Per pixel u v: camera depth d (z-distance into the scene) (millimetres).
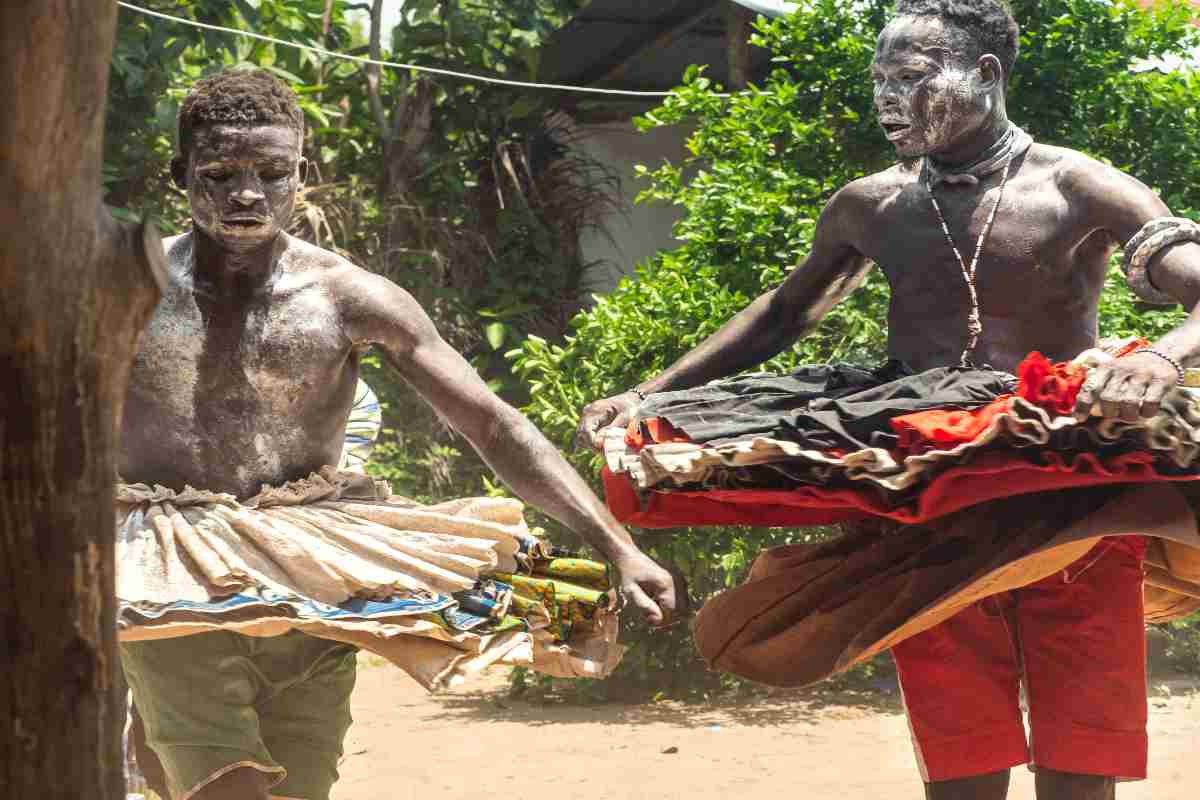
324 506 3738
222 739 3543
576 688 8727
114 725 1715
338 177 13172
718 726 7645
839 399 3668
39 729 1653
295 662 3758
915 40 3961
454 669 3531
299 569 3477
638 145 13969
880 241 4199
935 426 3400
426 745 7293
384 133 13172
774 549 4297
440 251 13148
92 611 1669
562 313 13492
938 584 3723
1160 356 3221
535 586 3820
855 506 3584
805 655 4070
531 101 13414
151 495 3639
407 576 3539
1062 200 3916
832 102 8602
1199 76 8539
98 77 1564
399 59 13508
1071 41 8516
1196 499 3672
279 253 3779
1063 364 3398
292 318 3742
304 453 3801
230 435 3723
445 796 6188
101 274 1613
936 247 4051
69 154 1555
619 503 4051
